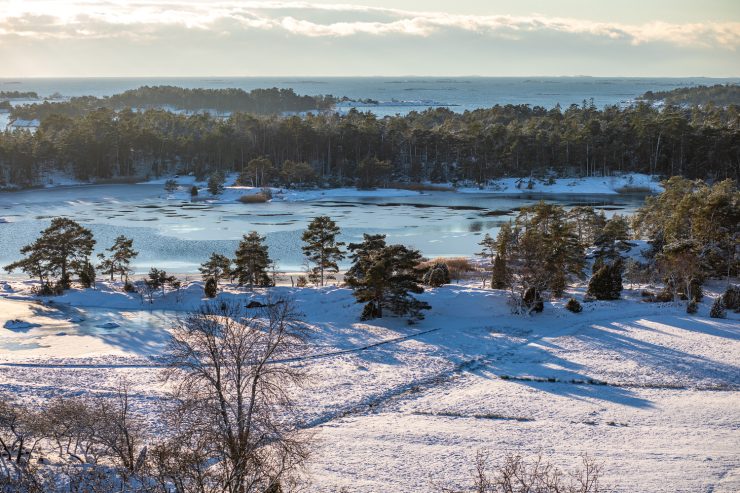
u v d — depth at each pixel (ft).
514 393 149.48
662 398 146.00
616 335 192.65
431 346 185.57
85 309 227.81
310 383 154.20
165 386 149.48
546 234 241.14
